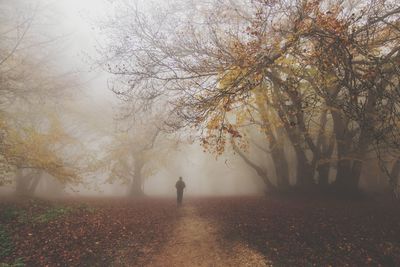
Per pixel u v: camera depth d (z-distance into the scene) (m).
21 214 11.73
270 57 9.48
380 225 11.52
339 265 8.29
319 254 8.93
